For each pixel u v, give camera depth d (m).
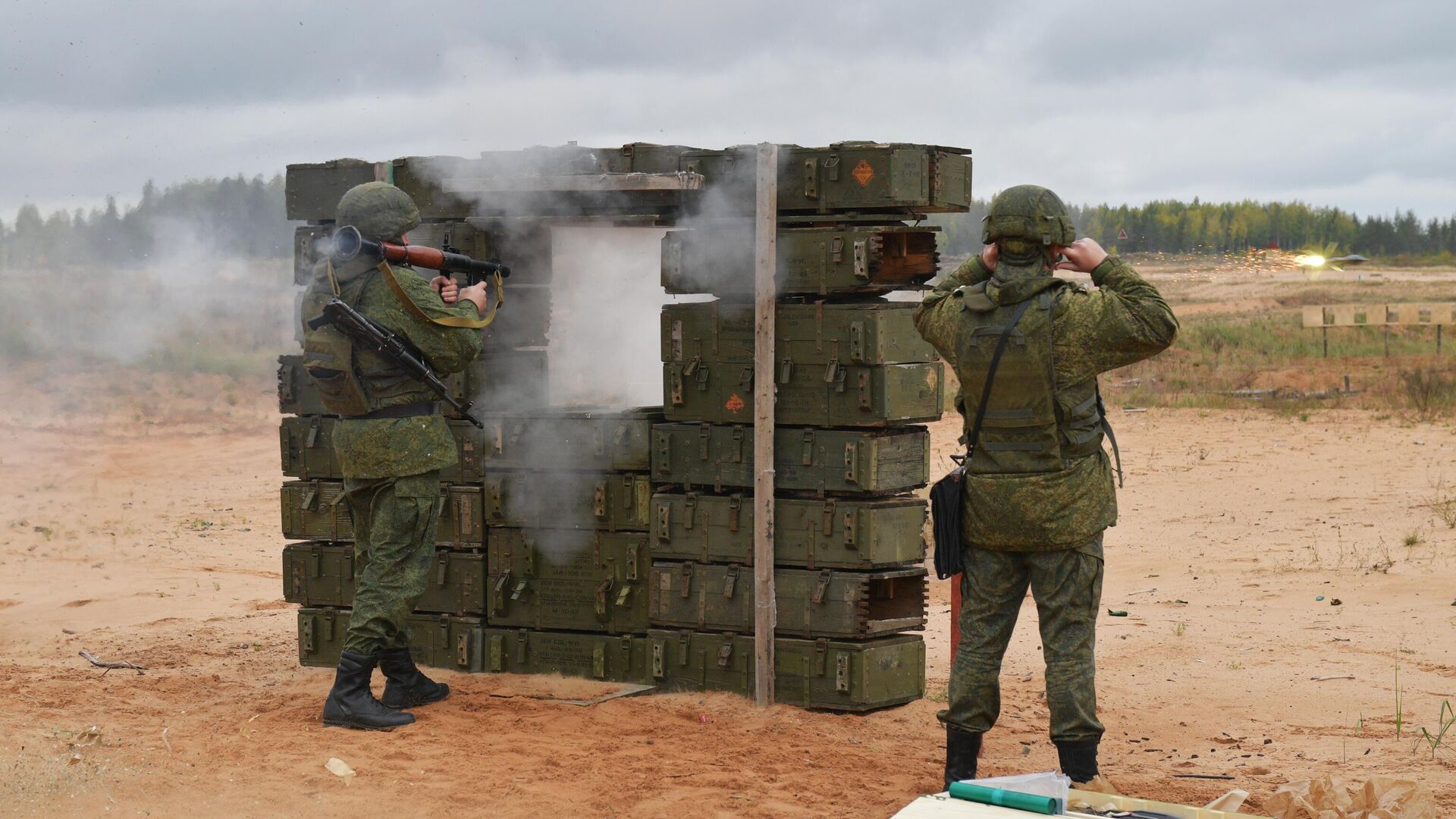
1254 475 15.65
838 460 6.23
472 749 5.43
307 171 7.16
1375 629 8.31
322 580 7.29
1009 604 4.98
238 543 13.17
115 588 10.45
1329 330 41.28
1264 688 7.04
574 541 6.85
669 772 5.17
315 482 7.23
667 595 6.61
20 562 11.71
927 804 3.53
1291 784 4.96
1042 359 4.68
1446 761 5.57
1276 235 172.12
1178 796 5.07
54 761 4.86
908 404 6.22
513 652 6.96
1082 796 3.64
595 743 5.59
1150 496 14.62
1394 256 183.25
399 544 5.99
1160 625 8.75
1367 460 16.36
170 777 4.81
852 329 6.11
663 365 6.64
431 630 7.08
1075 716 4.84
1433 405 21.73
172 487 17.61
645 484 6.71
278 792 4.73
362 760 5.18
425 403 6.09
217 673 7.23
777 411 6.34
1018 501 4.77
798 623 6.34
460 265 6.20
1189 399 24.20
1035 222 4.75
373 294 5.91
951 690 5.00
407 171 7.05
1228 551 11.37
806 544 6.32
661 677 6.64
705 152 6.45
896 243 6.33
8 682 6.69
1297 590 9.67
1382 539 11.39
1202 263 103.06
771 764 5.36
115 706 6.06
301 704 6.21
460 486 6.99
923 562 6.44
